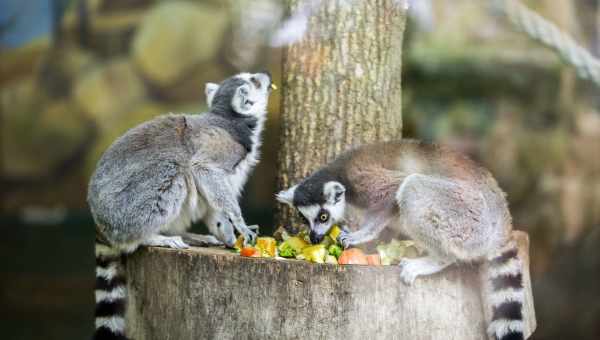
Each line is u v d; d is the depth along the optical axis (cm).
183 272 756
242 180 952
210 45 3169
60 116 3156
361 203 846
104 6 3297
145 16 3266
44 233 2647
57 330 1675
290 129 934
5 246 2417
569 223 1902
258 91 955
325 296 700
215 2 3222
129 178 858
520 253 821
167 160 872
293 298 706
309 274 702
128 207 843
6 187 3081
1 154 3105
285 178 939
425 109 1958
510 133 1969
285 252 809
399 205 786
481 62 1878
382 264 763
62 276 2075
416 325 720
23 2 3231
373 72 913
